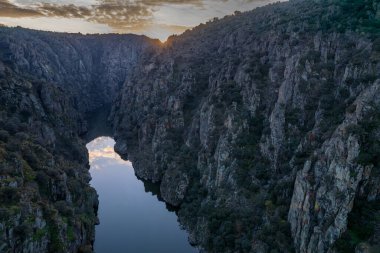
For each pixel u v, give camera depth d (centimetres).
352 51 10375
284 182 8869
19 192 8269
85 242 9831
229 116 11794
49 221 8512
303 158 8775
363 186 6738
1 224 7319
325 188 7056
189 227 11038
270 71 12106
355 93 8944
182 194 12450
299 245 7412
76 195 11000
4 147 9975
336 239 6519
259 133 11175
